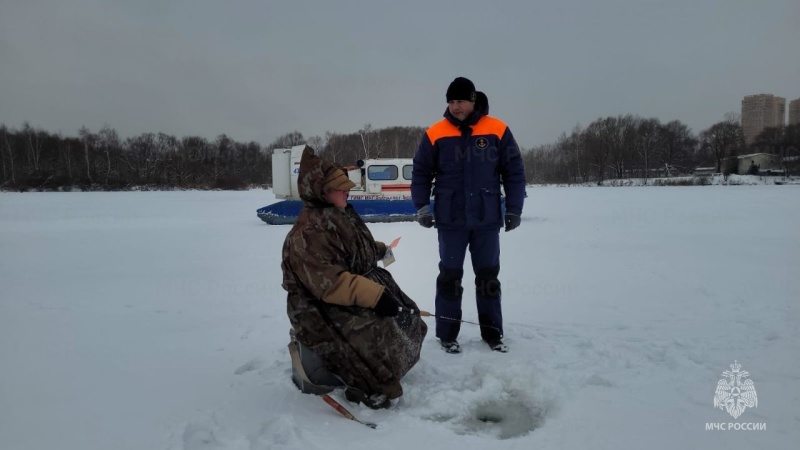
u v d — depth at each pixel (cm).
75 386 317
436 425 265
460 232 379
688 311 479
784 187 4094
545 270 707
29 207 2502
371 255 308
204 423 266
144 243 1100
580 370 330
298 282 289
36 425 265
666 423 261
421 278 657
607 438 247
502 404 293
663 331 414
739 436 247
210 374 337
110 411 281
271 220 1528
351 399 295
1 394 304
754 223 1327
